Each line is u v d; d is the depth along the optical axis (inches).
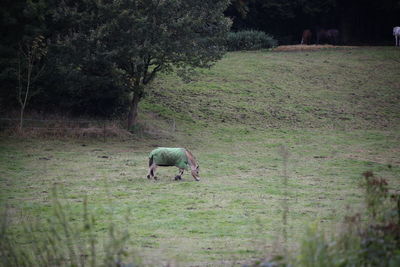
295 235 1285.7
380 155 2805.1
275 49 5713.6
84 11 2962.6
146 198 1772.9
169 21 2933.1
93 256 731.4
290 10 6378.0
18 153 2486.5
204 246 1209.4
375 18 6791.3
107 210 1588.3
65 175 2118.6
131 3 2854.3
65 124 2992.1
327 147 3006.9
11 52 3043.8
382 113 3868.1
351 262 661.9
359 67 4909.0
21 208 1592.0
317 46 5767.7
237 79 4407.0
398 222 763.4
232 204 1702.8
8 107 3110.2
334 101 4067.4
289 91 4227.4
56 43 2955.2
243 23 6412.4
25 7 2982.3
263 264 660.7
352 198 1785.2
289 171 2357.3
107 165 2345.0
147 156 2605.8
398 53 5393.7
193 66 3115.2
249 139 3181.6
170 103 3754.9
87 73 3011.8
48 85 3161.9
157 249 1177.4
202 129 3348.9
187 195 1828.2
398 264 630.5
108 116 3314.5
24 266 759.1
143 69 3090.6
